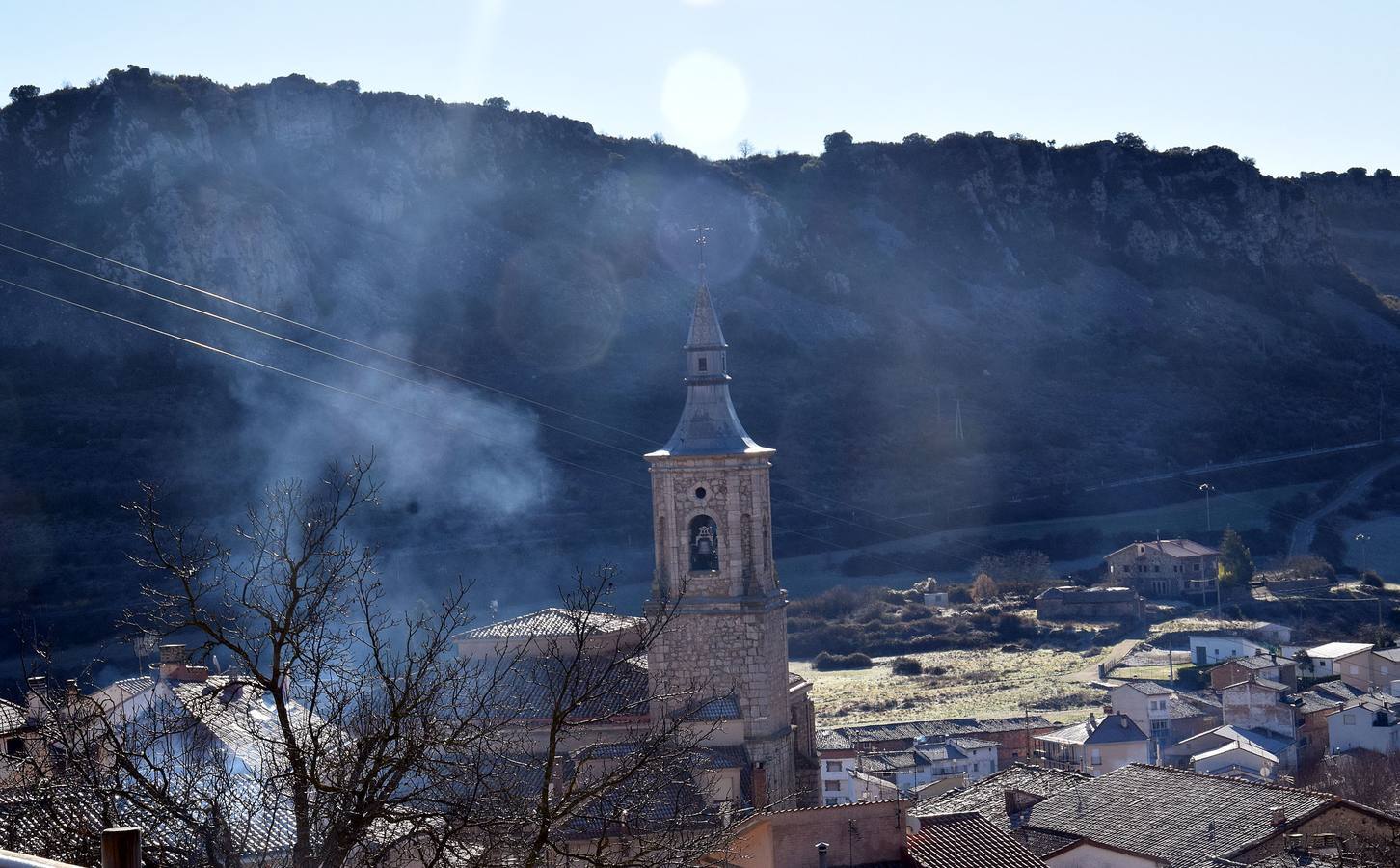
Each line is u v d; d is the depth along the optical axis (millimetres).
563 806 30141
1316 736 111312
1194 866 61562
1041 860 57031
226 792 31562
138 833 14344
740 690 69062
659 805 42688
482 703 32500
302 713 37312
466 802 29297
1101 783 73250
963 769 110438
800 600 182875
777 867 52219
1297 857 59469
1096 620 175000
